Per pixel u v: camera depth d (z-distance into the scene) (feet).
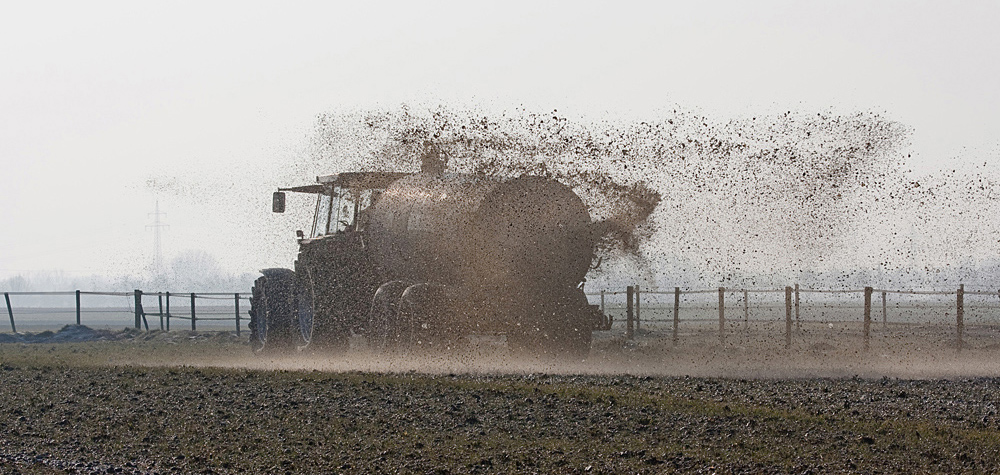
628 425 74.49
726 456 64.23
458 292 122.42
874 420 76.13
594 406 82.12
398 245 128.06
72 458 66.95
